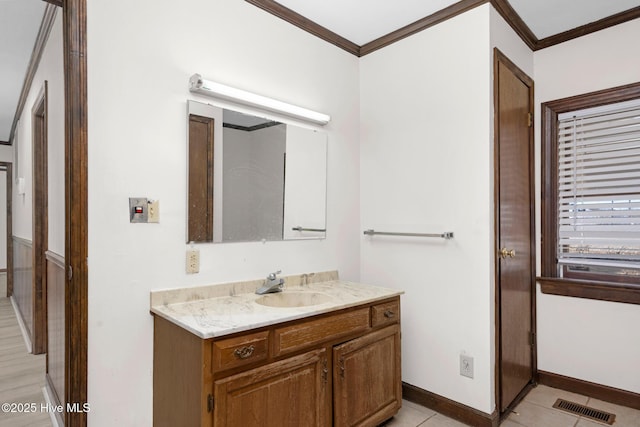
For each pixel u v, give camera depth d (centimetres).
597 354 241
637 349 226
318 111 249
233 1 203
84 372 151
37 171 308
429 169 237
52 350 233
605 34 241
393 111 258
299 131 238
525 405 233
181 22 182
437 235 227
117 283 161
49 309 245
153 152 172
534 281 266
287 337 156
